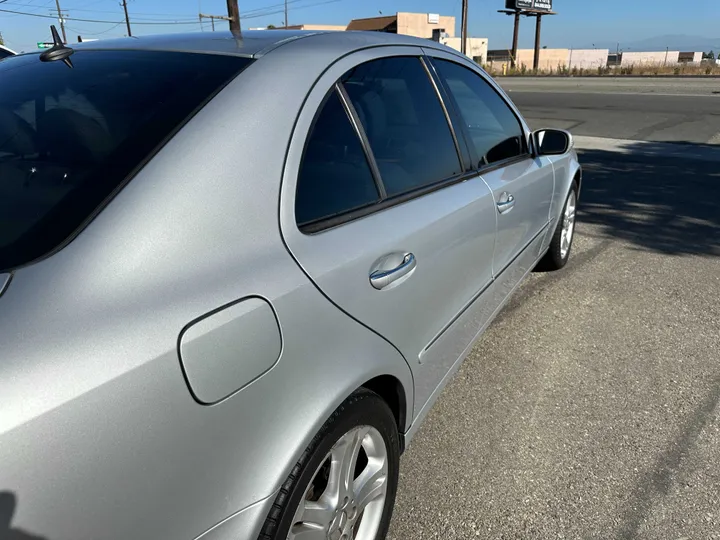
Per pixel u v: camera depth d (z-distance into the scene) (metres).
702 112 15.38
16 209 1.34
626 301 4.17
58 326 1.08
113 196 1.30
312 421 1.47
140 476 1.12
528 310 4.04
